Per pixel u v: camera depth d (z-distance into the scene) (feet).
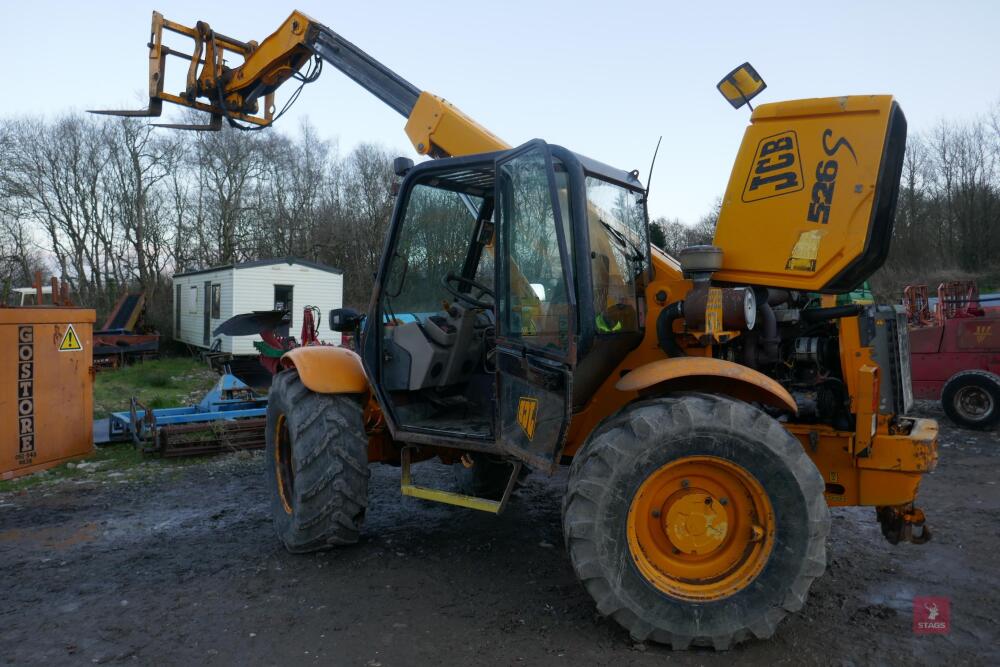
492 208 15.75
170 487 19.79
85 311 23.24
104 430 27.71
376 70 18.61
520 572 13.04
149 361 61.05
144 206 102.22
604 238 11.85
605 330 11.05
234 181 105.70
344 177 114.42
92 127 100.37
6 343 20.75
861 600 11.55
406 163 14.17
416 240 14.24
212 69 20.29
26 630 10.73
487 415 14.66
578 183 10.75
